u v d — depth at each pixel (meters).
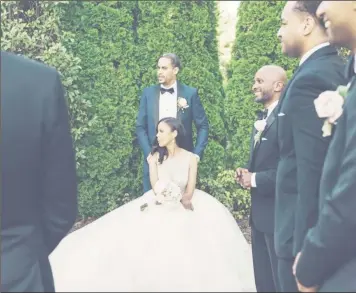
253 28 5.32
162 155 3.48
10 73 1.54
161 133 3.46
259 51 5.30
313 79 1.74
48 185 1.63
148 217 3.01
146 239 2.58
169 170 3.45
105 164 5.16
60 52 4.76
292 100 1.77
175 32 5.22
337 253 1.75
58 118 1.58
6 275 1.56
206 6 5.31
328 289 1.76
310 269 1.71
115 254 2.38
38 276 1.63
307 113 1.74
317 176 1.73
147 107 4.46
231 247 2.58
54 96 1.57
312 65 1.80
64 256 2.42
